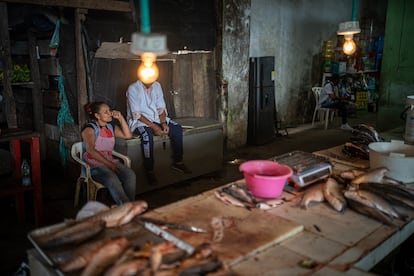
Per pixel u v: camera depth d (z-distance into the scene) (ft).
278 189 7.62
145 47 5.89
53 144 18.06
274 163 8.13
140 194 15.58
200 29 19.99
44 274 5.71
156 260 4.93
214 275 4.91
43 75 17.66
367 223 6.84
